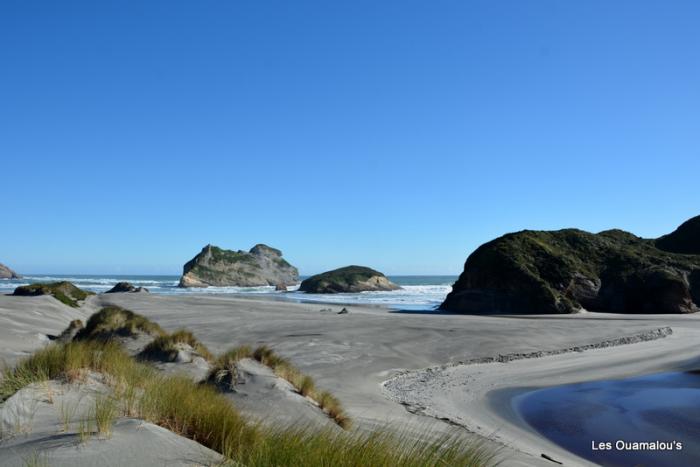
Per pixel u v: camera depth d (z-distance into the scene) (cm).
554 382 1883
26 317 2178
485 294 5547
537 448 1099
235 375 1052
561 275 5703
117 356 797
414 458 429
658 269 5788
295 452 408
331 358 2045
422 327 3144
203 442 484
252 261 13738
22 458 363
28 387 563
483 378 1933
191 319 3456
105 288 9294
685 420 1387
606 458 1081
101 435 412
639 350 2662
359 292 9819
